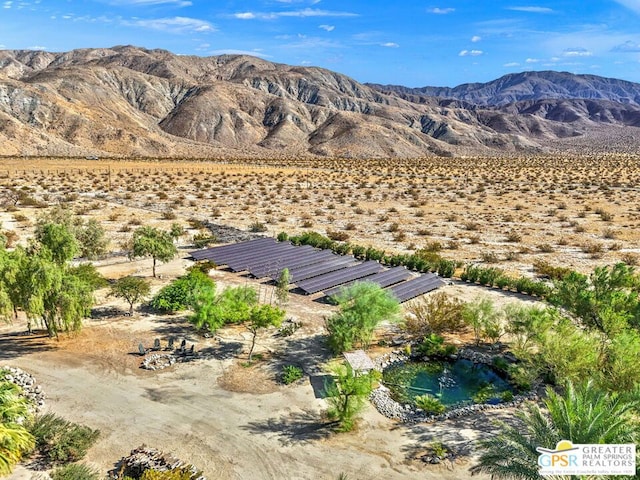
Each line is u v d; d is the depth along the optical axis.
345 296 29.28
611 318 24.89
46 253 30.28
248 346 27.28
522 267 43.72
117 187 86.12
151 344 27.03
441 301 30.53
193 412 21.03
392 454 18.72
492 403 22.80
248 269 40.44
